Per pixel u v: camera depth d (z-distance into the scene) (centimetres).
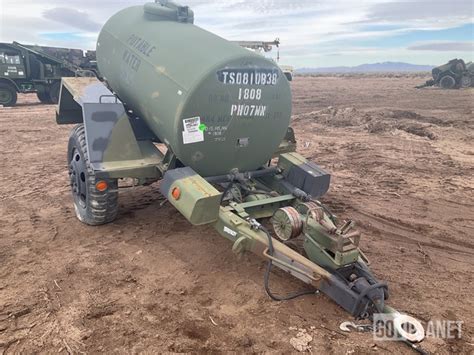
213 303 435
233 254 539
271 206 536
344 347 370
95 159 531
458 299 453
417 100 2538
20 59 2056
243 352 363
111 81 680
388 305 434
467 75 3450
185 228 612
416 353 364
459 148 1177
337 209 714
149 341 373
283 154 616
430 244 591
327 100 2572
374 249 571
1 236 575
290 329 393
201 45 519
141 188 778
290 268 418
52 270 488
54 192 767
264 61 506
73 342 369
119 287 459
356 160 1045
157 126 534
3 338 371
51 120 1622
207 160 522
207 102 479
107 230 597
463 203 751
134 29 636
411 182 867
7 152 1093
